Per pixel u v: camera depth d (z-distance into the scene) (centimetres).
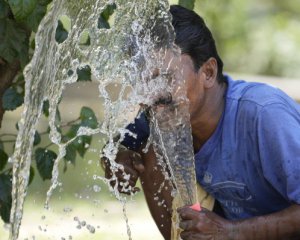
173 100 679
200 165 731
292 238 685
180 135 697
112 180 756
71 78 717
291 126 679
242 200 733
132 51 682
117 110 694
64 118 1989
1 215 836
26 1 733
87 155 1895
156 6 675
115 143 778
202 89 696
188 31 681
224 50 2775
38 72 700
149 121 732
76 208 1545
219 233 670
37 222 1402
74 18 720
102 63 698
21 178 700
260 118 687
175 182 716
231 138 709
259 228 674
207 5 2633
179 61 673
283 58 2858
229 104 709
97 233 1373
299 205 675
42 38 694
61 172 1808
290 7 2903
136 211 1570
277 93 703
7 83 825
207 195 758
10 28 790
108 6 770
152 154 781
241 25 2752
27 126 699
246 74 2844
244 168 712
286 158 673
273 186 699
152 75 673
